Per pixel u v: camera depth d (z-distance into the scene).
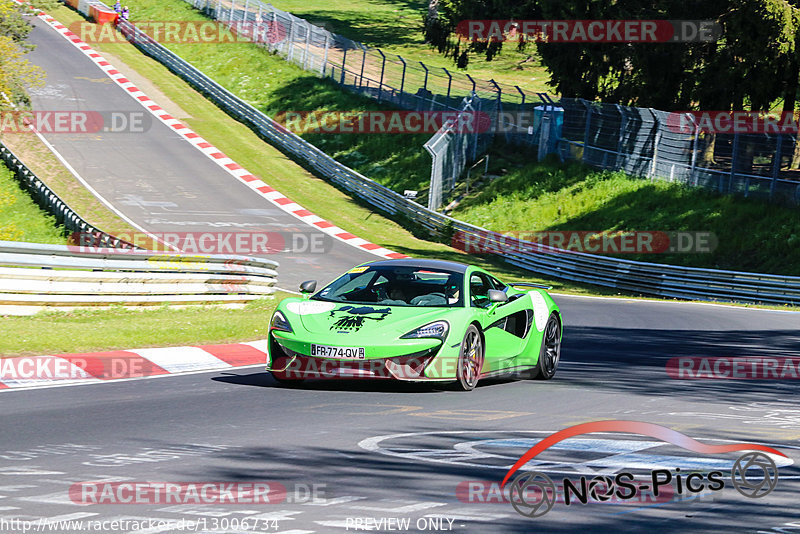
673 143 156.38
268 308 71.38
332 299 39.66
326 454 24.83
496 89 189.25
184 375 40.69
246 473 22.44
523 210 160.25
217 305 69.31
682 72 156.50
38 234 119.88
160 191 153.62
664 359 52.72
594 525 18.62
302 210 155.25
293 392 36.41
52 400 33.06
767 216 138.50
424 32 190.75
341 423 29.67
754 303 117.50
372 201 168.25
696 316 89.62
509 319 41.03
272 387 37.66
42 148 167.50
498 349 39.97
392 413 31.81
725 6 146.88
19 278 53.47
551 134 174.50
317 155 184.75
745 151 147.62
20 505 19.00
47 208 129.75
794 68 144.62
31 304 54.19
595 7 157.25
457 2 181.12
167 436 27.05
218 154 183.00
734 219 140.50
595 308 93.69
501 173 175.25
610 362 50.69
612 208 153.12
